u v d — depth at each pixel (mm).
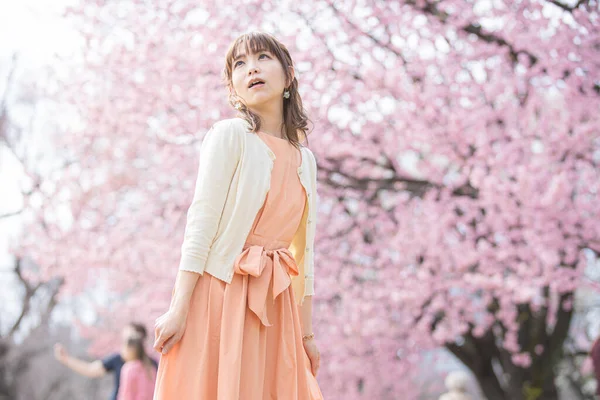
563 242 6547
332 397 9492
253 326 1900
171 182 7754
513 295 7469
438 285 7477
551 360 8812
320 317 8188
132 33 6723
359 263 8008
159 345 1838
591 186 6742
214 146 1965
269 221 2004
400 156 7730
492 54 6641
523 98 7055
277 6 6418
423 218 7508
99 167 8008
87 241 8555
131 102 6781
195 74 6473
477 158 6629
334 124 6988
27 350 19531
